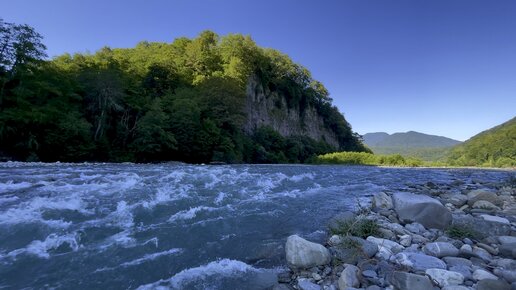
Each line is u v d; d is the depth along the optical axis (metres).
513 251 5.36
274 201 10.82
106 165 25.16
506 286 3.93
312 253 5.30
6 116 26.75
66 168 18.50
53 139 29.06
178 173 14.61
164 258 5.57
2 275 4.61
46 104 30.62
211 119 48.72
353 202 11.41
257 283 4.72
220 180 13.52
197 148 42.81
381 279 4.49
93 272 4.88
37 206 7.57
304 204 10.70
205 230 7.21
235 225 7.76
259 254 5.94
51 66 34.41
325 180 18.27
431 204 7.52
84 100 36.91
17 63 29.58
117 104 38.06
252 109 72.62
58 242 5.86
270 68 89.62
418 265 4.89
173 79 55.94
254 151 57.69
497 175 28.17
